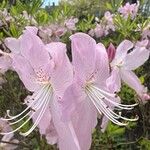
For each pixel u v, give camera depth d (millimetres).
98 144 288
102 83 145
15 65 145
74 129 133
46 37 333
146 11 516
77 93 135
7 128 264
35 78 144
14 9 354
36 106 142
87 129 135
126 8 442
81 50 139
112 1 450
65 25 370
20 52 146
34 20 345
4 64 247
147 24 382
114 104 145
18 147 285
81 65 139
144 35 377
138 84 159
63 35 375
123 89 341
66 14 391
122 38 366
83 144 133
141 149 344
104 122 154
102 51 145
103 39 437
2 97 334
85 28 437
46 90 142
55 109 136
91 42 140
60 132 131
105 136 291
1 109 333
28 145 273
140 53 158
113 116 145
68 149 129
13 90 317
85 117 136
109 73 147
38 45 140
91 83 143
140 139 354
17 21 345
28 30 141
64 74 138
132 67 159
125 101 352
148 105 381
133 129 401
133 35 378
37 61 141
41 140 241
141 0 484
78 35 138
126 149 394
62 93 138
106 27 434
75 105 134
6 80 310
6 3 404
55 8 414
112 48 157
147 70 416
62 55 139
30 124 291
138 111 389
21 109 310
